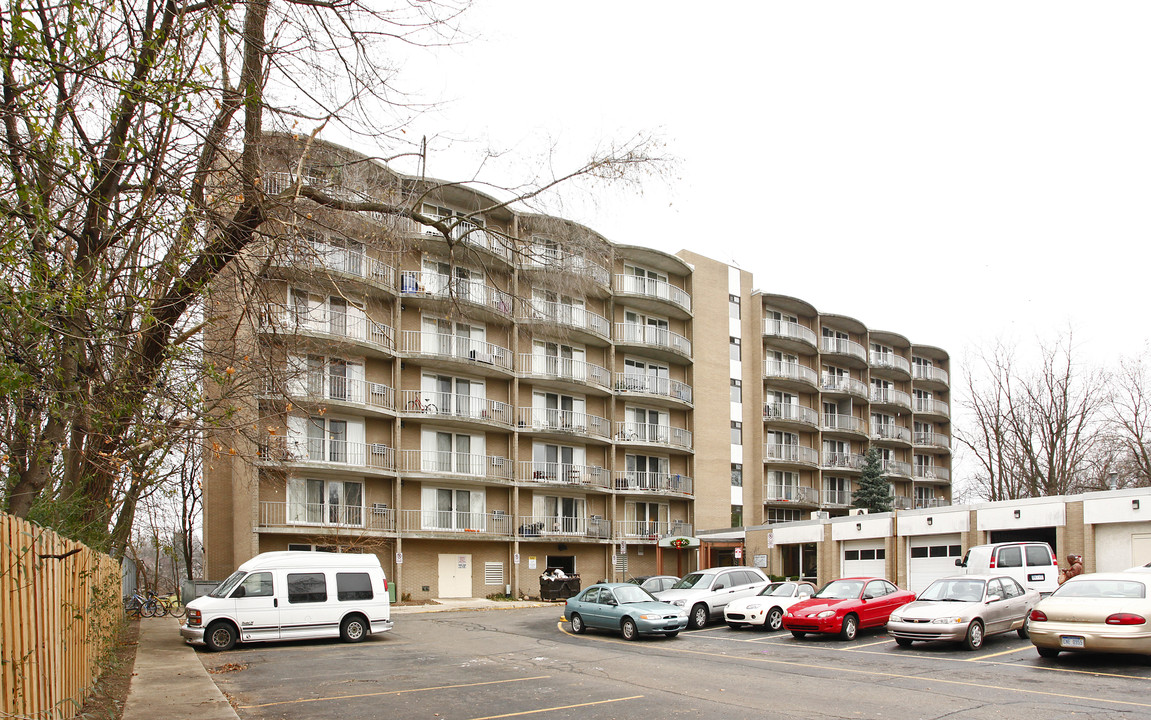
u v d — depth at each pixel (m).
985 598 16.97
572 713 10.54
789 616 19.42
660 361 45.94
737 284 50.41
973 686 12.16
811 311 53.62
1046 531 30.53
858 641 18.78
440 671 14.48
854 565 34.03
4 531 6.05
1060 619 13.73
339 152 9.51
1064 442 46.25
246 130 7.83
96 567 11.41
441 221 10.28
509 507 37.59
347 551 31.27
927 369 62.56
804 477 52.75
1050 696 11.16
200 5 7.08
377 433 33.47
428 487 35.12
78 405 7.59
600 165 9.50
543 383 39.38
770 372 50.72
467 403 36.47
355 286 10.00
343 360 13.44
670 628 20.00
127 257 7.41
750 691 12.13
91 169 6.77
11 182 6.08
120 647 17.39
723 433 47.69
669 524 43.97
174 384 8.46
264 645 19.05
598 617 21.12
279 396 10.10
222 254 7.88
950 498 62.22
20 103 5.94
